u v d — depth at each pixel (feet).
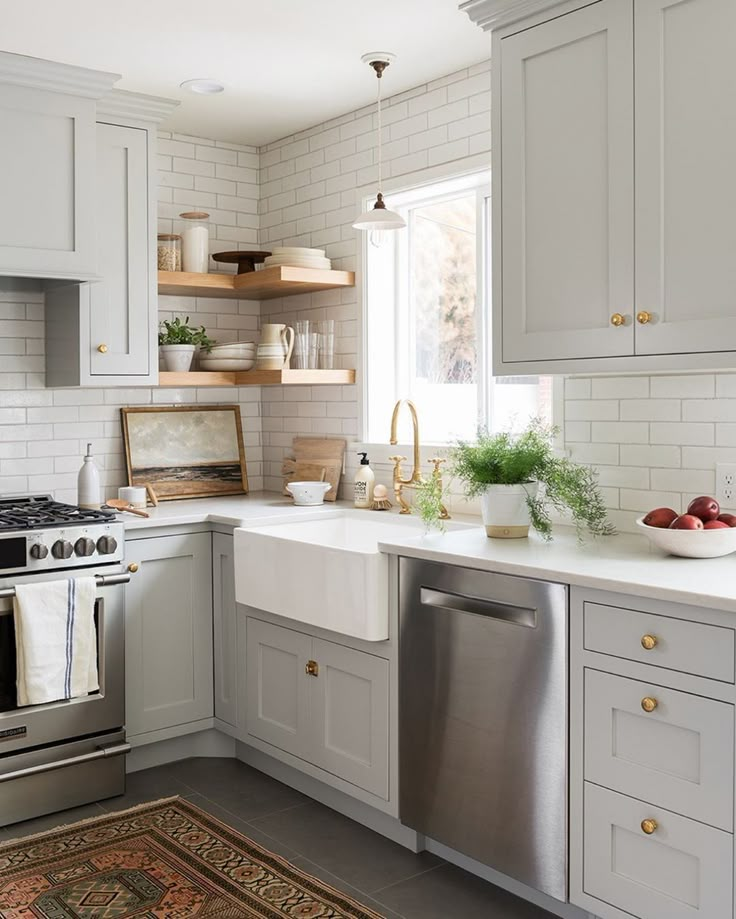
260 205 15.11
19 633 10.02
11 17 10.05
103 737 10.85
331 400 13.92
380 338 13.39
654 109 7.86
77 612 10.37
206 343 13.85
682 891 6.97
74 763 10.50
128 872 9.07
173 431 14.12
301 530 11.98
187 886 8.80
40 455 12.99
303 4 9.80
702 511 8.38
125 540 11.34
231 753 12.30
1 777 10.02
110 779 10.89
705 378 9.11
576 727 7.66
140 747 11.81
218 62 11.43
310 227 14.16
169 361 13.30
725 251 7.48
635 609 7.19
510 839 8.22
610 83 8.18
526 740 8.04
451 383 13.00
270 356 13.23
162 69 11.65
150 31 10.46
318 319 14.11
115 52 11.09
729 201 7.43
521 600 8.04
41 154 11.02
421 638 8.98
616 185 8.17
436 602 8.84
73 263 11.25
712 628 6.70
